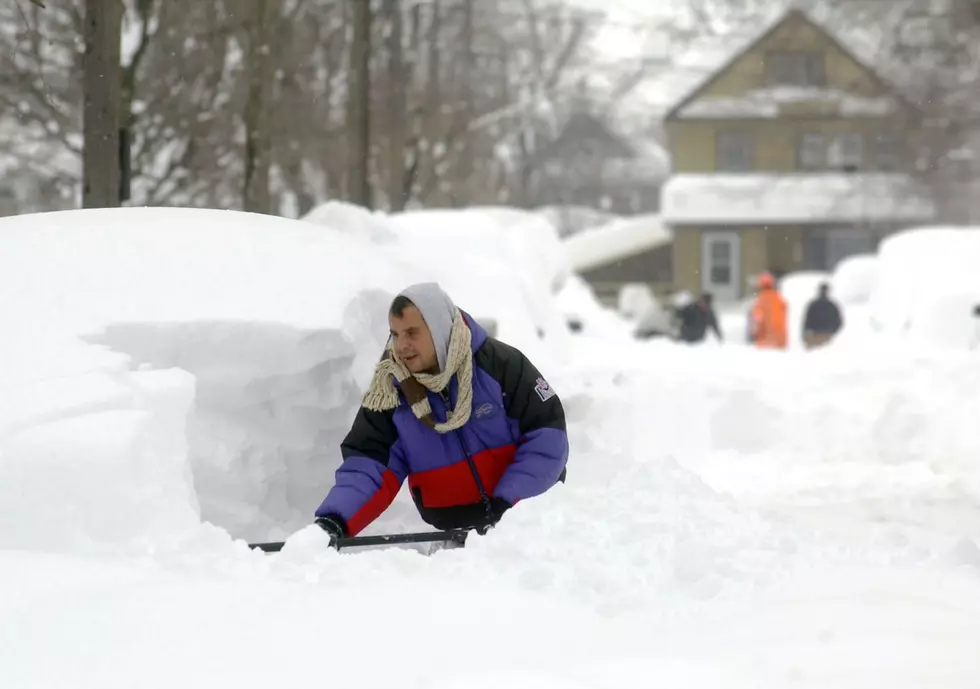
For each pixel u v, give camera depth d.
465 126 74.56
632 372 25.12
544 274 38.12
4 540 9.16
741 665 6.50
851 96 126.88
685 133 128.75
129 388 10.75
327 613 7.37
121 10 24.53
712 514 10.08
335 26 56.19
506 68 103.44
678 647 6.86
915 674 6.30
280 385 13.23
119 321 12.49
